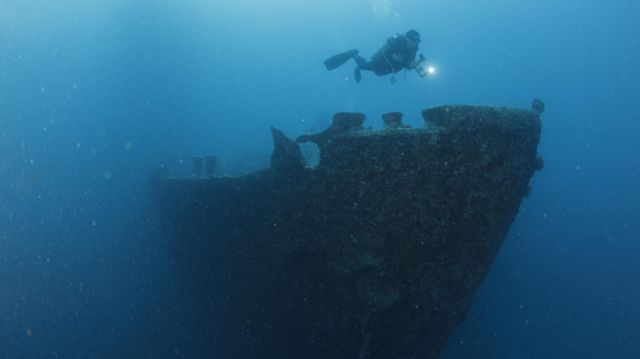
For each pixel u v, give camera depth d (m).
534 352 15.48
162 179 9.66
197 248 9.12
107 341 12.53
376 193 6.48
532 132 6.67
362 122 6.94
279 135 7.18
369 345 7.06
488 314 17.31
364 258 6.79
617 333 17.39
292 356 8.45
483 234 6.77
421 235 6.58
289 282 7.71
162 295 11.85
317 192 6.90
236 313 9.20
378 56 7.80
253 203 7.83
